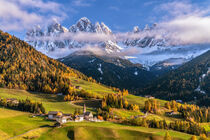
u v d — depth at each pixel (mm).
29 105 139875
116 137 95188
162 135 104688
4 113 120500
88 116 128125
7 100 153000
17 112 130375
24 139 80938
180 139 104625
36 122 107062
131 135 100312
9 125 94250
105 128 102875
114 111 168375
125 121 131750
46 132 91812
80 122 114812
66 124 104500
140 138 97938
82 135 91938
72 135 91438
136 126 126250
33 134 86812
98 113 145625
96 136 93750
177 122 144125
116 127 112250
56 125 99875
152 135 102000
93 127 101875
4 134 81938
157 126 133125
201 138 102188
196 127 142875
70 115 126250
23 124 99188
